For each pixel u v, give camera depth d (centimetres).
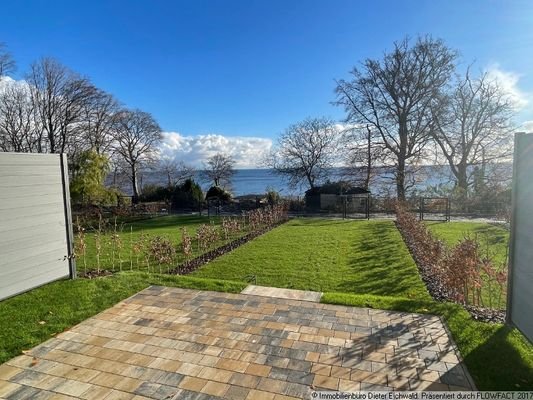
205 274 605
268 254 755
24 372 266
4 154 420
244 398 234
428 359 278
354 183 1950
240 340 316
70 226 512
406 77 1714
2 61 1820
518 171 306
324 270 619
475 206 1546
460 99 1708
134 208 1725
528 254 285
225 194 2088
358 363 275
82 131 2077
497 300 451
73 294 436
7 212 423
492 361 272
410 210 1324
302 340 314
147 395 238
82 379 257
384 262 668
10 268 427
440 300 461
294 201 1872
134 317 369
